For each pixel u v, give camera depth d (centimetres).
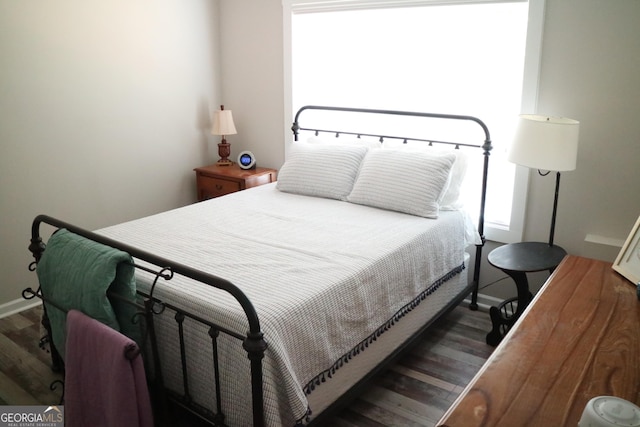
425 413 224
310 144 338
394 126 339
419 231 254
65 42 308
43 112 306
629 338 141
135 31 345
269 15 372
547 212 288
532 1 266
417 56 319
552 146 242
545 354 133
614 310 157
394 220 272
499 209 309
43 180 313
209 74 403
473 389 118
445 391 240
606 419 93
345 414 223
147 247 233
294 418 167
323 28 354
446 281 279
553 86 272
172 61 373
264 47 381
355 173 315
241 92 405
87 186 336
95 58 325
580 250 283
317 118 373
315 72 367
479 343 281
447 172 284
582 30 258
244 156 392
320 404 194
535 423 107
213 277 153
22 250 310
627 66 251
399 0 313
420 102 325
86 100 325
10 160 296
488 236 310
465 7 296
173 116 381
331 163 317
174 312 187
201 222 270
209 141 415
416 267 244
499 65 292
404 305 237
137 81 352
